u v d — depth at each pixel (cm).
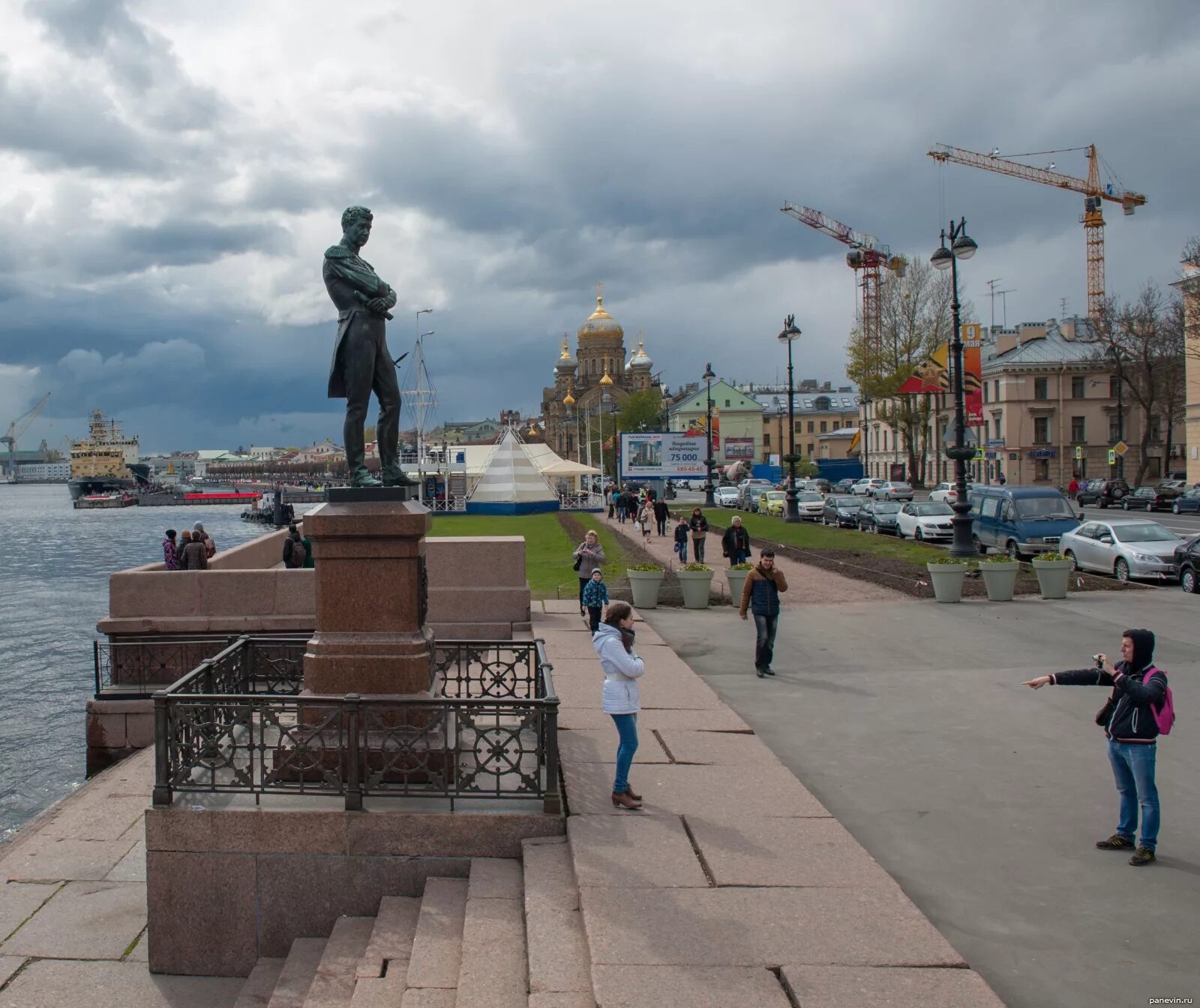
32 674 2317
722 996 471
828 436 12562
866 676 1293
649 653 1427
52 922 741
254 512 10812
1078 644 1491
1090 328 7550
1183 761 895
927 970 498
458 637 1596
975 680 1264
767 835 681
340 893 677
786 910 564
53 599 3931
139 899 777
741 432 12700
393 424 850
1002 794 816
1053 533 2731
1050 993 505
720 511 5950
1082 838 716
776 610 1305
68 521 11350
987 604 1912
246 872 675
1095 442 7419
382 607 779
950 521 3509
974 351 3447
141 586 1424
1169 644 1469
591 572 1692
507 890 627
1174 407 6806
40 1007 627
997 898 615
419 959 562
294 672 910
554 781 689
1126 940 560
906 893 623
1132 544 2264
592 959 506
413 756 730
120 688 1415
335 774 739
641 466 6744
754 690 1220
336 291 842
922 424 7362
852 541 3519
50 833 917
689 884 598
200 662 1423
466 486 7138
